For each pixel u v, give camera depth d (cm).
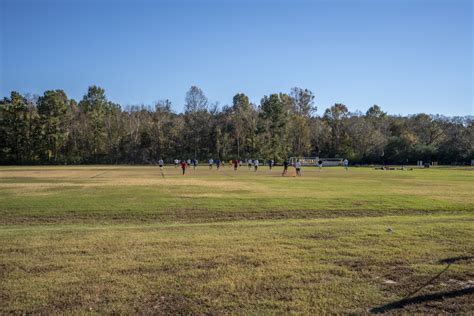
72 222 1791
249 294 752
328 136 13062
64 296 738
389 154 11506
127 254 1027
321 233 1299
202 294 750
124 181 4075
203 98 13688
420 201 2392
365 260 972
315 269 899
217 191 2983
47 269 897
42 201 2344
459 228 1381
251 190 3069
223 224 1594
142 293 754
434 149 10988
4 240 1210
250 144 12288
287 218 1912
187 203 2292
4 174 5512
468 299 732
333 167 9412
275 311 678
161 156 12269
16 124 11025
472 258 987
